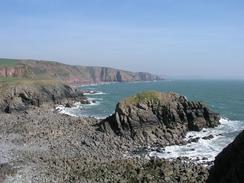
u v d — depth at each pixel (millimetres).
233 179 17703
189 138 72500
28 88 128875
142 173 45812
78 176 45062
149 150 64188
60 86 142250
